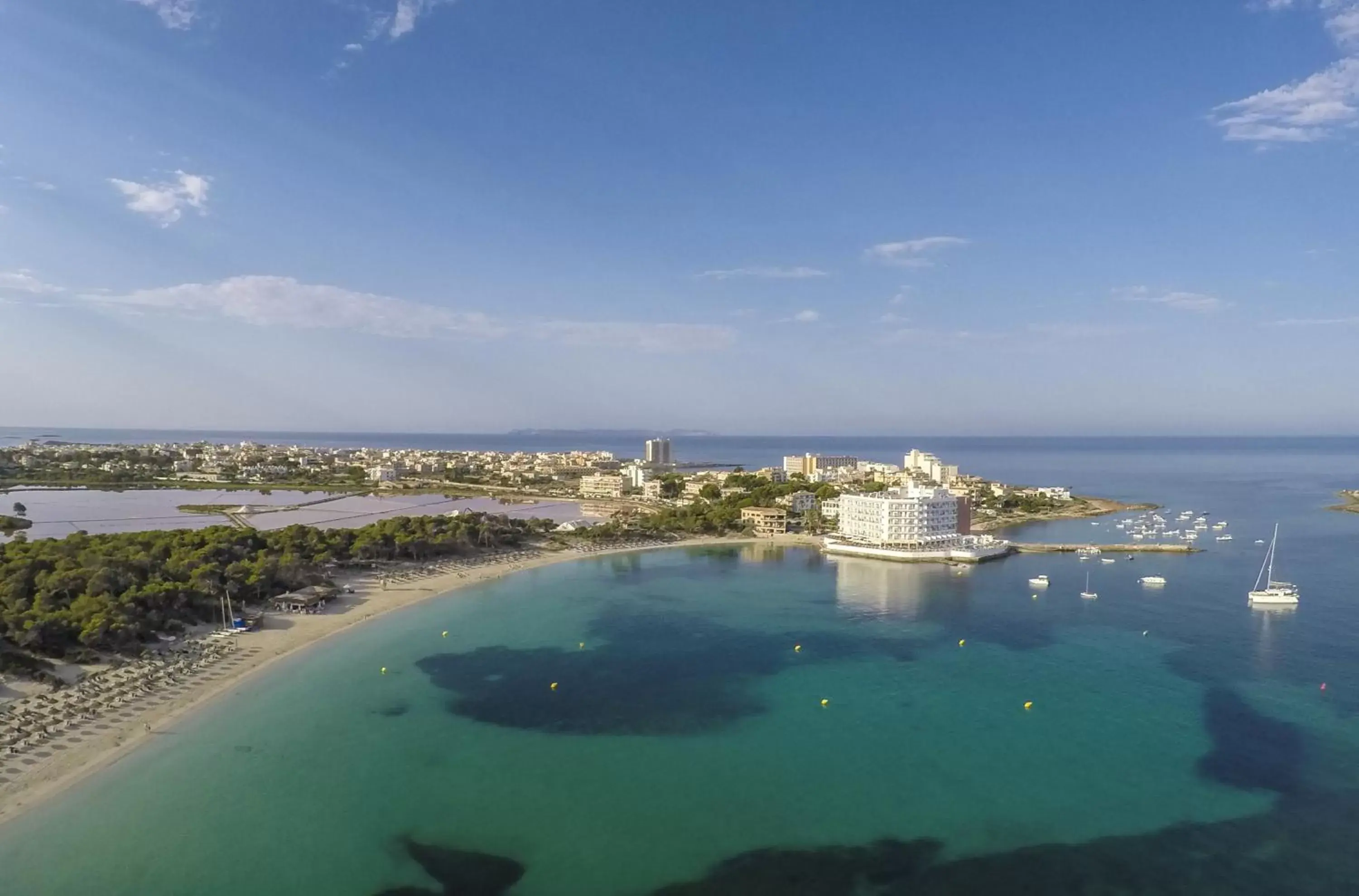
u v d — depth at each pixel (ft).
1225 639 520.01
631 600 642.63
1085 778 313.53
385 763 320.29
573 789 301.43
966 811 287.89
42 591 448.24
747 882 243.60
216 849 255.09
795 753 336.29
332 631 511.40
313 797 290.76
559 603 624.18
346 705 382.83
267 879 239.71
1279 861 255.91
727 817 282.15
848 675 442.09
